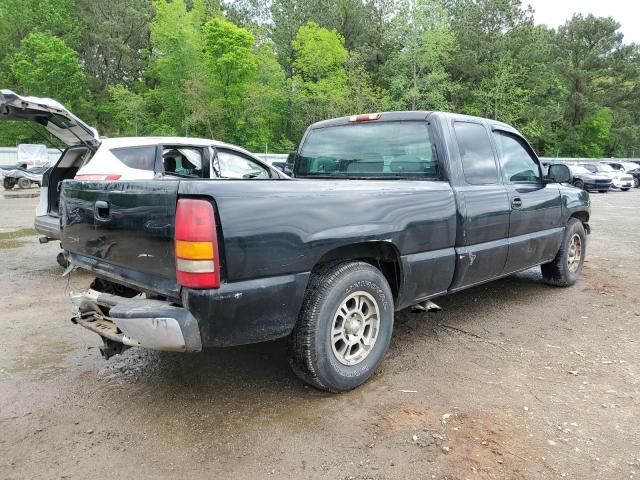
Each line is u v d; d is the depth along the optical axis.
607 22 57.03
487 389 3.32
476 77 50.72
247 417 2.95
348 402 3.14
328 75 45.78
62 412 3.02
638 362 3.80
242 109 44.03
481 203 4.18
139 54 52.78
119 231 2.96
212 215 2.54
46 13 46.66
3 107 5.91
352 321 3.29
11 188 20.33
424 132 4.12
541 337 4.33
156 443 2.69
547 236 5.27
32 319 4.80
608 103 58.53
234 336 2.71
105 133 47.31
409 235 3.52
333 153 4.77
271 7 55.75
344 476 2.41
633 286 6.14
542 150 57.69
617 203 19.28
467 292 5.80
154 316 2.55
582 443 2.69
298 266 2.88
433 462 2.51
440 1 54.06
